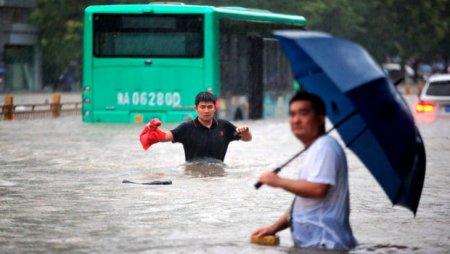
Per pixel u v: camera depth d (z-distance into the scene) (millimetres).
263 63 65625
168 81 57250
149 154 35719
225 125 30844
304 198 15844
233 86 60531
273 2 119500
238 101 61375
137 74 57500
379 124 15211
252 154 36031
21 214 20875
